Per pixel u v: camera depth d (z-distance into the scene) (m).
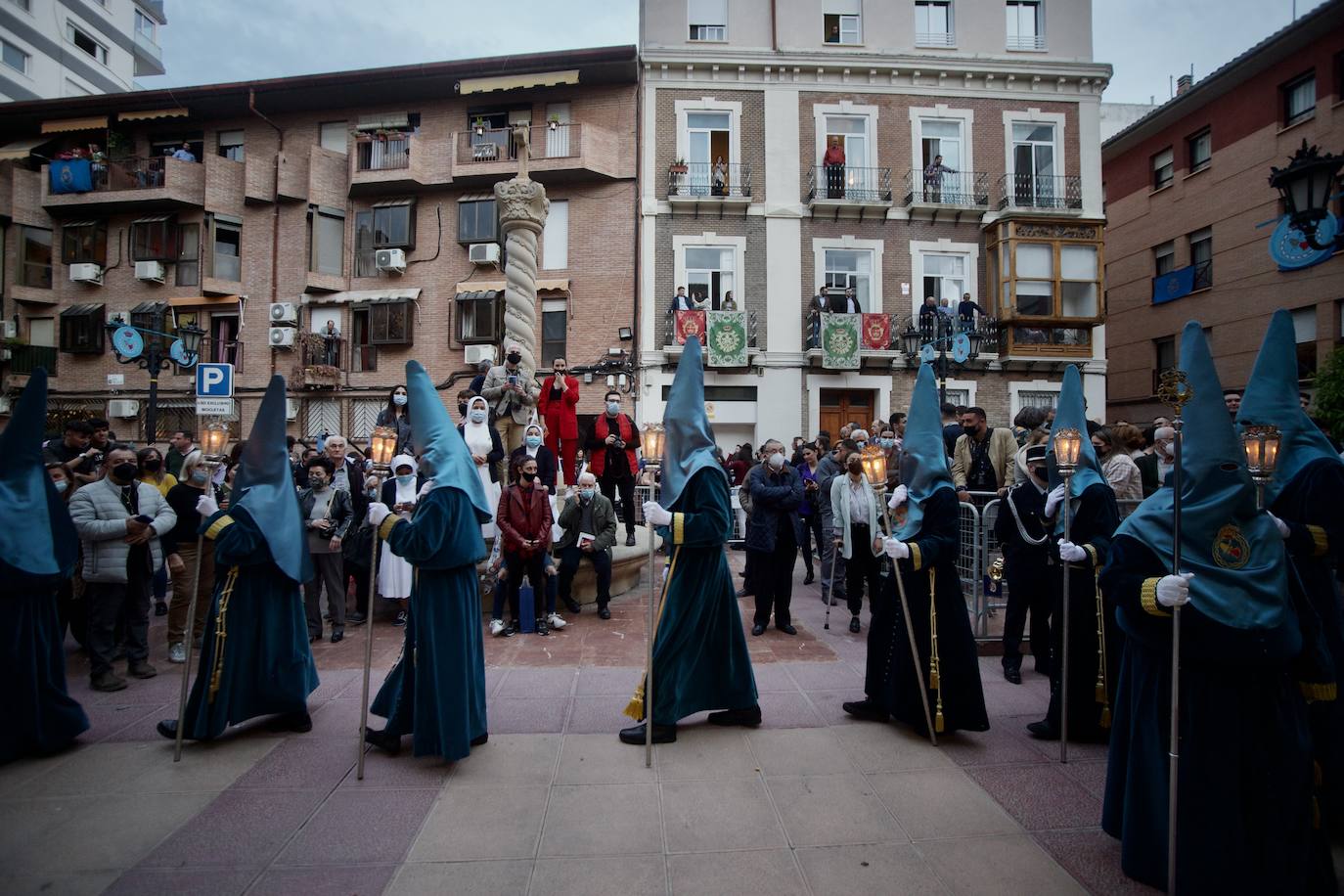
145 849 3.13
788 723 4.61
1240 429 3.57
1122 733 3.10
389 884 2.88
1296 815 2.61
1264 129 18.48
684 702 4.26
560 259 19.53
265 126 21.27
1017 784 3.77
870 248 19.12
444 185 20.03
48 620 4.23
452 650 3.93
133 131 21.88
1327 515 3.31
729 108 19.00
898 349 18.77
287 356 20.56
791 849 3.14
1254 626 2.59
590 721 4.64
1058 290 18.59
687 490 4.31
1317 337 17.16
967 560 6.81
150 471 6.67
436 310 20.25
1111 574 2.97
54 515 4.28
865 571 7.05
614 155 19.28
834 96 19.12
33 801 3.58
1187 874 2.65
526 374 8.96
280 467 4.52
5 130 22.27
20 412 4.26
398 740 4.12
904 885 2.88
